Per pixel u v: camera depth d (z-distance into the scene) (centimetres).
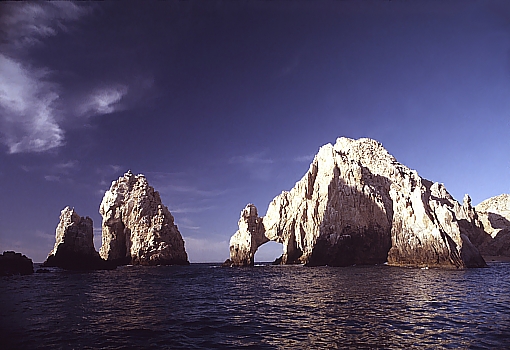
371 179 8862
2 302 2734
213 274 6062
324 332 1681
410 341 1502
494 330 1664
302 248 8506
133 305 2592
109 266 7662
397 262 6669
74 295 3169
